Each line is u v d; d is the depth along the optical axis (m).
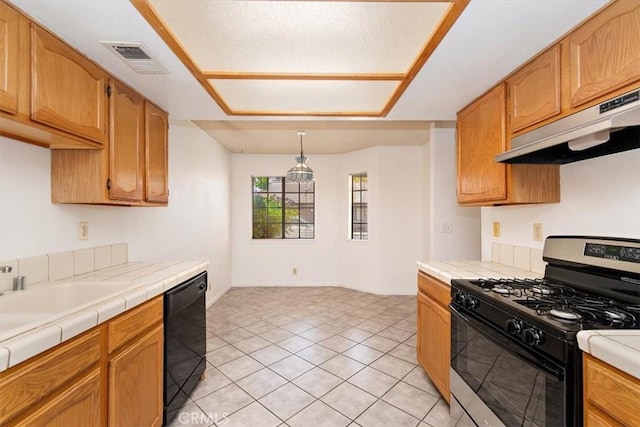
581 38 1.30
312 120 2.63
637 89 1.07
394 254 4.66
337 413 1.89
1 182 1.46
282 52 1.60
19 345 0.85
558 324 1.02
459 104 2.25
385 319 3.58
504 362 1.27
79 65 1.51
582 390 0.94
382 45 1.53
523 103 1.67
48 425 0.96
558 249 1.63
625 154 1.40
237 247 5.21
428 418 1.84
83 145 1.63
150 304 1.57
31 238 1.61
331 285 5.22
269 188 5.35
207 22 1.33
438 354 1.99
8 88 1.16
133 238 2.55
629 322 1.02
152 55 1.55
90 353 1.15
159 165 2.30
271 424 1.79
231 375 2.34
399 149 4.64
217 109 2.35
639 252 1.25
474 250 3.34
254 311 3.89
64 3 1.15
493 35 1.38
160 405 1.66
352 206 5.14
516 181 1.78
